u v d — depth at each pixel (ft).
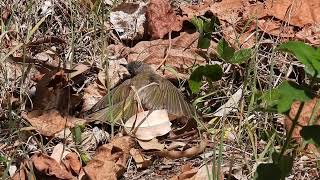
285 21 17.67
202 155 14.35
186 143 14.75
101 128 15.03
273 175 10.51
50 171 13.55
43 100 15.60
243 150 14.26
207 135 14.83
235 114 15.31
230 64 16.46
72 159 13.85
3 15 18.08
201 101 15.76
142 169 14.12
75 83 16.51
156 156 14.35
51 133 14.66
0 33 17.70
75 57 17.28
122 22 18.60
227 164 13.94
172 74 16.66
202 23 17.33
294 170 13.79
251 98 14.83
